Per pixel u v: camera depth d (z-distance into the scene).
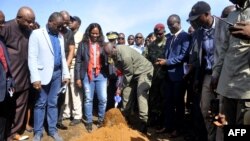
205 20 4.54
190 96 5.95
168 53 5.72
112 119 5.25
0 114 4.65
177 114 5.73
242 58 2.87
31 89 5.54
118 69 5.92
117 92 6.42
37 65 4.87
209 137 4.57
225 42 3.19
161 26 6.25
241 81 2.88
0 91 4.41
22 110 5.20
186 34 5.55
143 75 5.66
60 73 5.22
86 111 5.74
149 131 6.09
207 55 4.59
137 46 8.11
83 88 5.77
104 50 5.55
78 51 5.77
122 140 4.81
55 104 5.18
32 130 5.58
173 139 5.64
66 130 5.70
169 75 5.62
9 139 5.09
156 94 6.36
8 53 4.70
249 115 2.68
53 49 5.03
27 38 5.17
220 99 3.19
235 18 2.95
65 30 5.86
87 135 5.09
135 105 6.40
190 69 5.05
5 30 4.85
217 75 3.37
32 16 4.97
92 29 5.77
